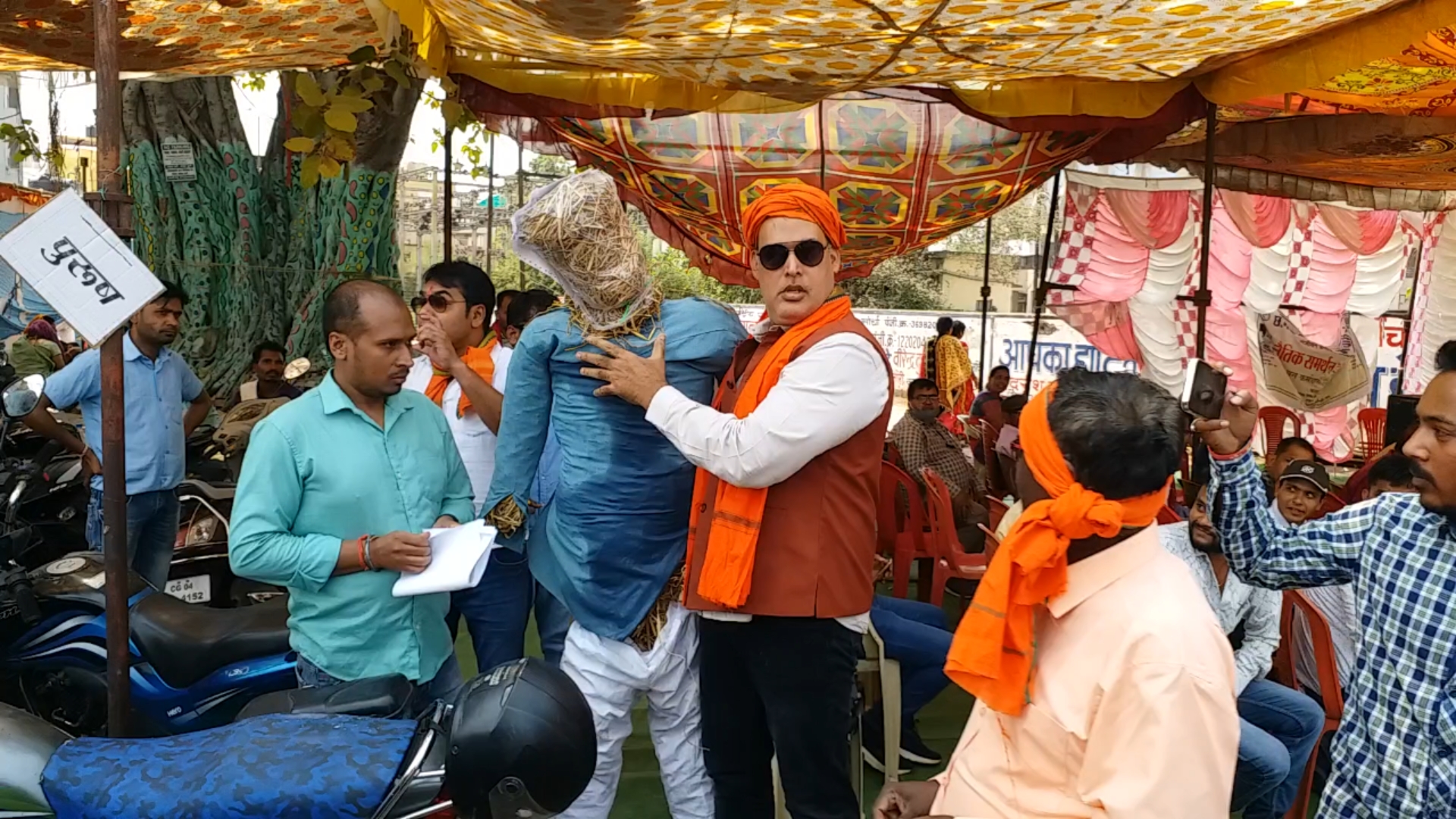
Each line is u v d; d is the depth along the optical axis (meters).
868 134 5.16
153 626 2.93
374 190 6.86
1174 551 3.06
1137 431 1.42
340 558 2.38
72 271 2.29
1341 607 3.49
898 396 15.12
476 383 3.28
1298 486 3.43
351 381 2.47
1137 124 4.32
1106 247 8.97
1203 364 2.20
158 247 6.72
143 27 4.18
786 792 2.41
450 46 3.97
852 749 2.95
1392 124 5.55
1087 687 1.48
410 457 2.58
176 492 4.68
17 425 4.86
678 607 2.67
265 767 1.86
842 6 3.14
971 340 14.52
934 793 1.85
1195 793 1.37
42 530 4.43
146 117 6.77
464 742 1.81
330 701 2.20
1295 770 3.15
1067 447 1.47
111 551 2.44
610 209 2.46
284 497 2.39
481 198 14.52
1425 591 1.87
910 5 3.13
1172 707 1.38
